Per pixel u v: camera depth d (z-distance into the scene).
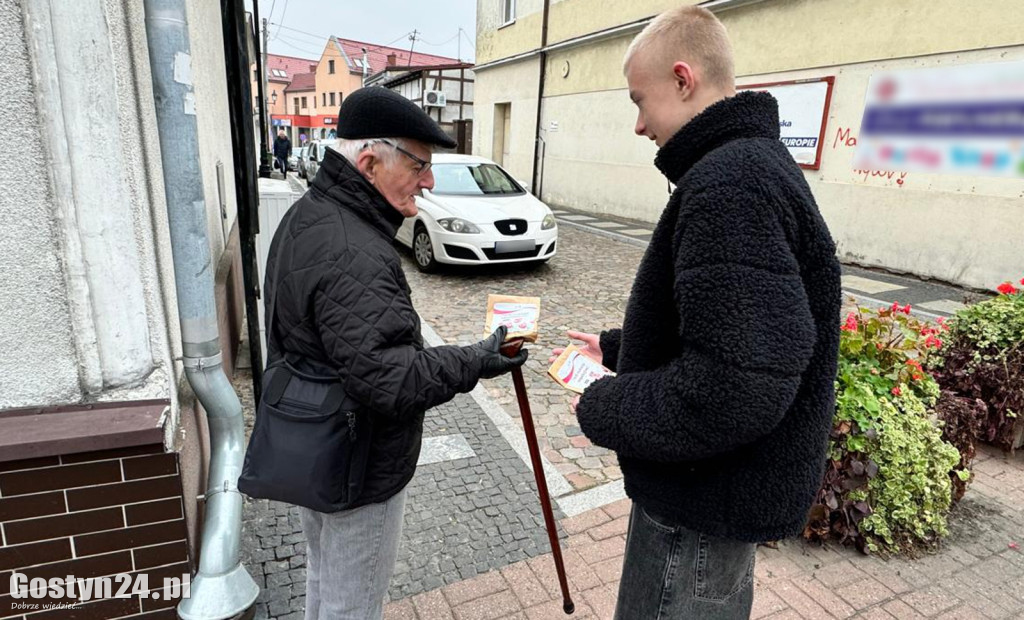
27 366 1.60
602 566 2.37
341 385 1.37
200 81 2.98
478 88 18.81
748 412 0.97
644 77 1.26
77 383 1.65
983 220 6.56
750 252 0.99
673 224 1.15
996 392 3.22
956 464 2.66
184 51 1.89
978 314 3.40
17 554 1.66
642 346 1.24
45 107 1.45
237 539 2.02
